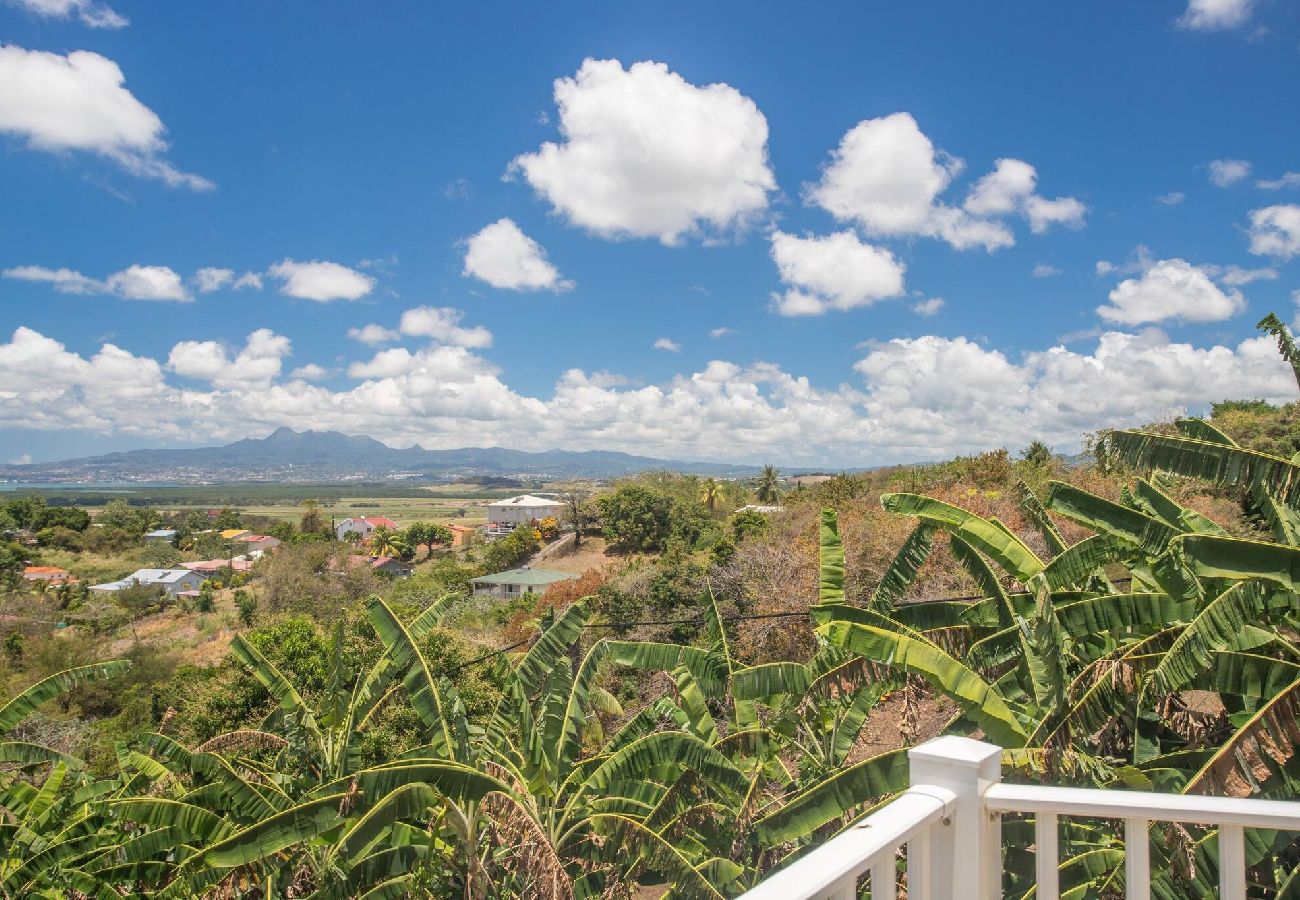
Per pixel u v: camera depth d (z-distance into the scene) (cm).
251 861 853
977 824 241
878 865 213
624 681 2162
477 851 836
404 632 880
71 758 1254
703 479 9862
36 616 5944
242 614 5844
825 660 724
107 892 1055
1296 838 491
